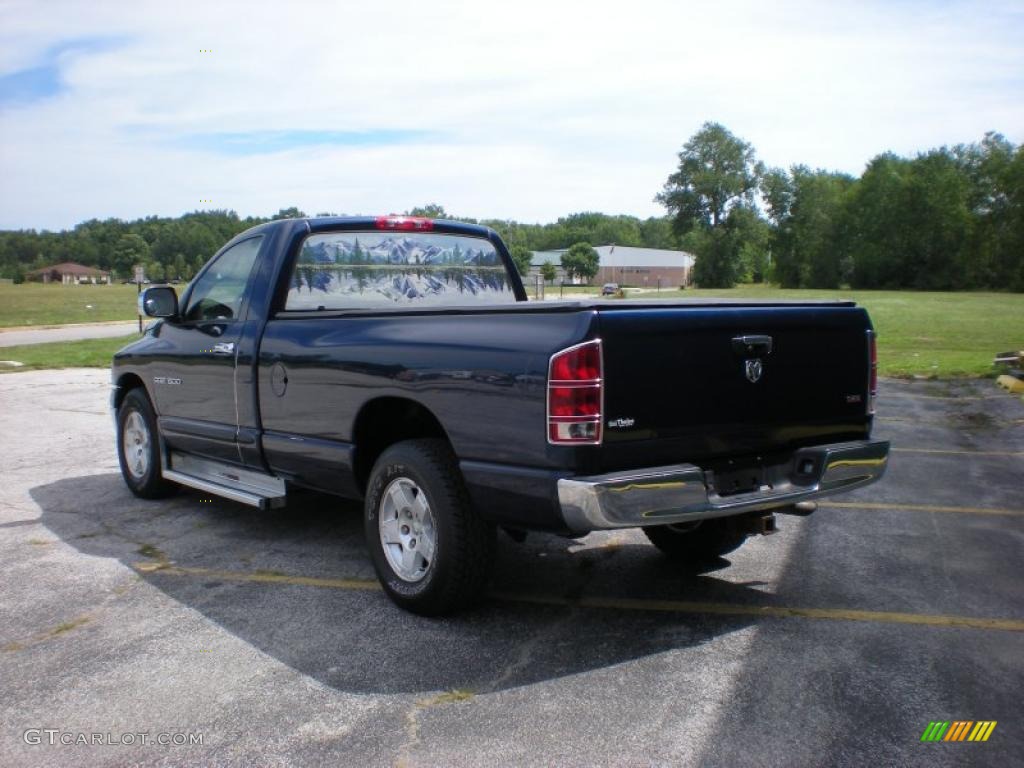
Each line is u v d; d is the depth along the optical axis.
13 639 3.91
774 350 3.92
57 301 58.53
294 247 5.19
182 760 2.88
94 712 3.22
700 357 3.66
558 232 174.75
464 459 3.79
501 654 3.70
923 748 2.89
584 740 2.96
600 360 3.37
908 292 82.19
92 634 3.96
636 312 3.50
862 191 102.88
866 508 6.14
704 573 4.78
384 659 3.66
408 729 3.06
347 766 2.83
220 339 5.37
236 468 5.54
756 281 127.12
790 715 3.13
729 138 109.69
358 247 5.45
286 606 4.30
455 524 3.90
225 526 5.81
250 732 3.06
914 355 18.97
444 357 3.87
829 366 4.16
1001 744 2.91
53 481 7.23
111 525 5.84
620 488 3.35
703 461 3.77
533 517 3.57
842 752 2.87
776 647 3.74
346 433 4.45
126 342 24.47
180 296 6.03
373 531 4.30
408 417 4.52
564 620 4.09
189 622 4.10
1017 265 87.94
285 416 4.87
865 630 3.93
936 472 7.30
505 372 3.57
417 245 5.71
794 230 112.56
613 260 132.88
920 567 4.83
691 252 147.62
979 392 12.73
